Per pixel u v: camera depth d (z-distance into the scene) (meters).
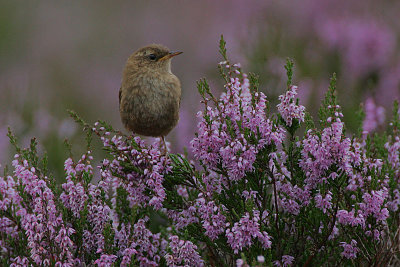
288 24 20.39
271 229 7.09
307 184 6.98
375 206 6.79
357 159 6.86
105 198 7.76
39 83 24.30
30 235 6.85
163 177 7.57
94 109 23.53
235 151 6.69
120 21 33.25
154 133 9.66
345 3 20.78
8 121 14.67
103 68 28.41
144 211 7.54
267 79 14.74
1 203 7.50
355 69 16.34
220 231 6.80
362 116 9.55
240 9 25.66
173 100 9.43
